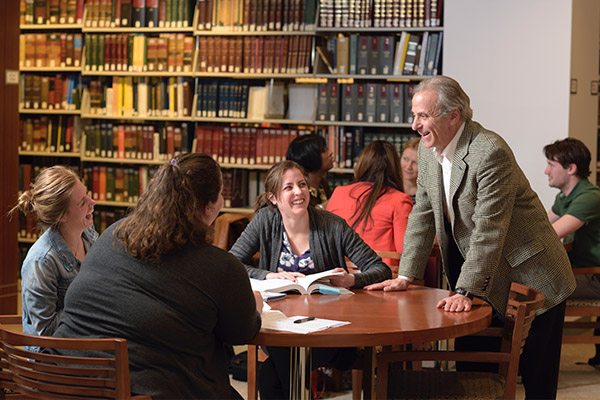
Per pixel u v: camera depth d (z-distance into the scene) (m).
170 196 1.99
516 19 5.54
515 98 5.57
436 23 5.77
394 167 3.84
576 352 5.02
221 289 2.00
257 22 6.10
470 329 2.29
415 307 2.52
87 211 2.59
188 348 1.98
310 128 6.21
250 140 6.21
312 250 3.06
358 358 2.95
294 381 2.47
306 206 3.04
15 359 2.04
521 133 5.58
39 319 2.42
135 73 6.36
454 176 2.74
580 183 4.58
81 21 6.58
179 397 1.96
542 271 2.87
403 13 5.80
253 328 2.09
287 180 3.02
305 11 6.00
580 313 4.27
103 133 6.55
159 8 6.34
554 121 5.51
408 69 5.81
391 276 3.04
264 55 6.12
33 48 6.66
